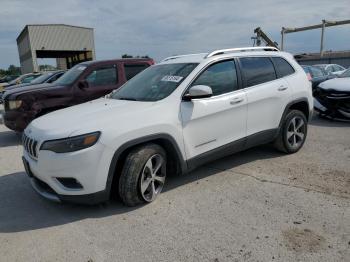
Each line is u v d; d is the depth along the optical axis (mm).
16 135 8883
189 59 4840
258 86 5047
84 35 46188
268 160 5484
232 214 3732
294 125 5652
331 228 3355
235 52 5027
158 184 4195
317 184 4438
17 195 4598
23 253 3203
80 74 7961
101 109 4137
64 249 3236
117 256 3086
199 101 4328
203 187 4500
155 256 3059
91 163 3541
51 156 3564
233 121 4715
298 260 2895
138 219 3721
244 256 2986
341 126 8039
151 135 3900
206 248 3133
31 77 19234
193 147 4340
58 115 4215
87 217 3822
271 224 3482
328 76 12320
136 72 8609
